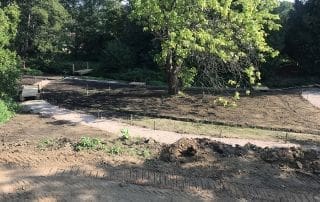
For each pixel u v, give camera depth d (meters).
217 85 24.03
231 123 20.66
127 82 33.31
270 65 32.97
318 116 22.42
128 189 10.16
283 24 36.25
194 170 11.07
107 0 45.94
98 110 23.00
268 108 23.84
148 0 21.98
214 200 9.75
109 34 43.72
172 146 12.25
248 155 12.02
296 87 31.56
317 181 10.64
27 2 43.53
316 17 34.50
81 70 39.12
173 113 22.33
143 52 38.16
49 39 44.91
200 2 20.86
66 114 21.84
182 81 26.48
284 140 17.94
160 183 10.45
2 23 23.98
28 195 9.94
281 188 10.24
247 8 22.06
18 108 22.58
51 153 12.11
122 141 13.35
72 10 51.78
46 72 40.41
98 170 11.09
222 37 21.98
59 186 10.30
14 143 13.90
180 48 21.75
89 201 9.68
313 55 34.84
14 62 24.56
